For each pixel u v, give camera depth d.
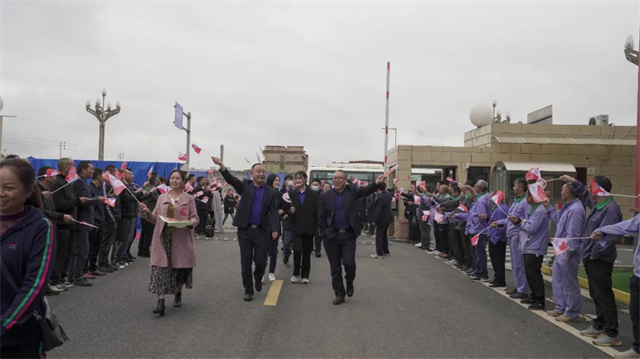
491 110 21.88
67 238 7.50
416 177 22.31
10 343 2.76
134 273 9.42
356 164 25.33
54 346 2.91
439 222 12.37
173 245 6.48
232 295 7.70
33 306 2.72
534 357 5.10
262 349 5.13
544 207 7.18
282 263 11.70
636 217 5.33
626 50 11.80
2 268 2.76
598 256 5.69
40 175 7.03
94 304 6.87
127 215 10.05
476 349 5.31
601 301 5.66
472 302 7.62
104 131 23.80
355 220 7.41
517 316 6.80
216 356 4.86
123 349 4.99
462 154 18.83
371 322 6.29
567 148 19.28
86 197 8.05
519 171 17.00
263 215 7.51
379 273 10.17
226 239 15.98
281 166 72.31
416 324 6.25
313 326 6.05
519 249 7.53
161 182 11.88
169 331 5.66
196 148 7.29
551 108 20.97
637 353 5.16
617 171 19.38
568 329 6.21
